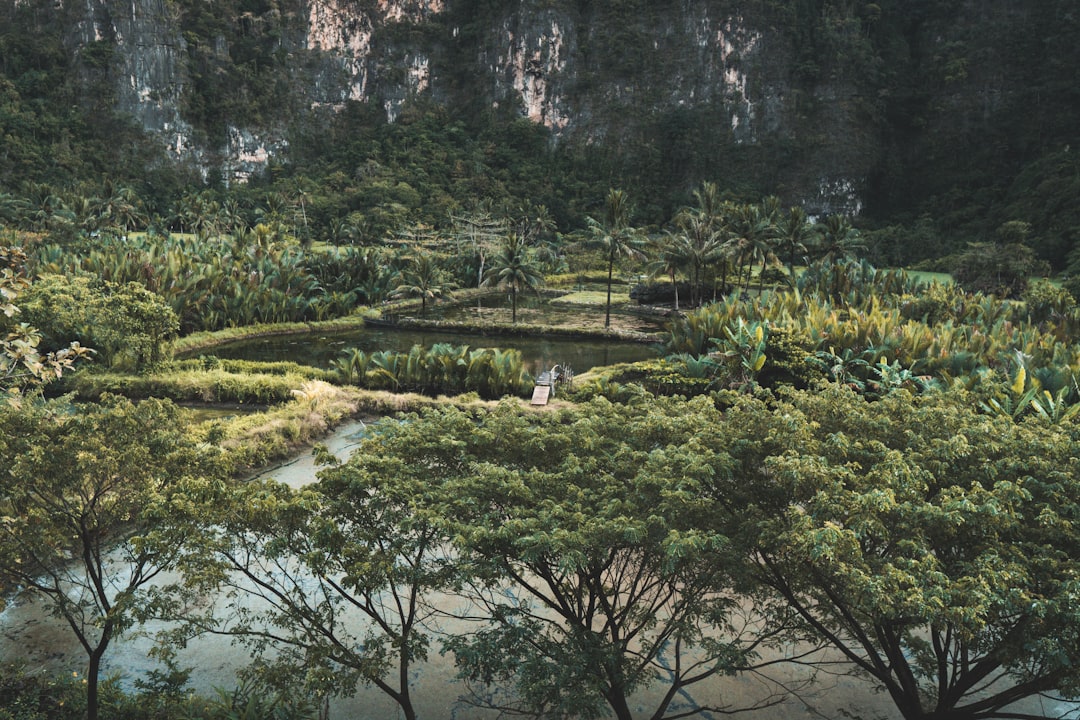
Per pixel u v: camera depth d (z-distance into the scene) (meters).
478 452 9.55
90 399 26.52
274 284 47.78
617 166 156.88
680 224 60.66
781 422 8.13
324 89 172.12
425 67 180.88
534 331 47.00
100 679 10.52
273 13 167.00
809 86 155.12
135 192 126.69
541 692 7.42
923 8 161.62
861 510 6.66
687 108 159.00
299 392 26.19
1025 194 115.88
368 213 113.88
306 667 7.93
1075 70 138.50
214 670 10.91
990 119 146.12
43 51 140.00
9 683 9.13
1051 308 40.53
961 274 68.31
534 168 154.12
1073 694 6.37
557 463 9.35
